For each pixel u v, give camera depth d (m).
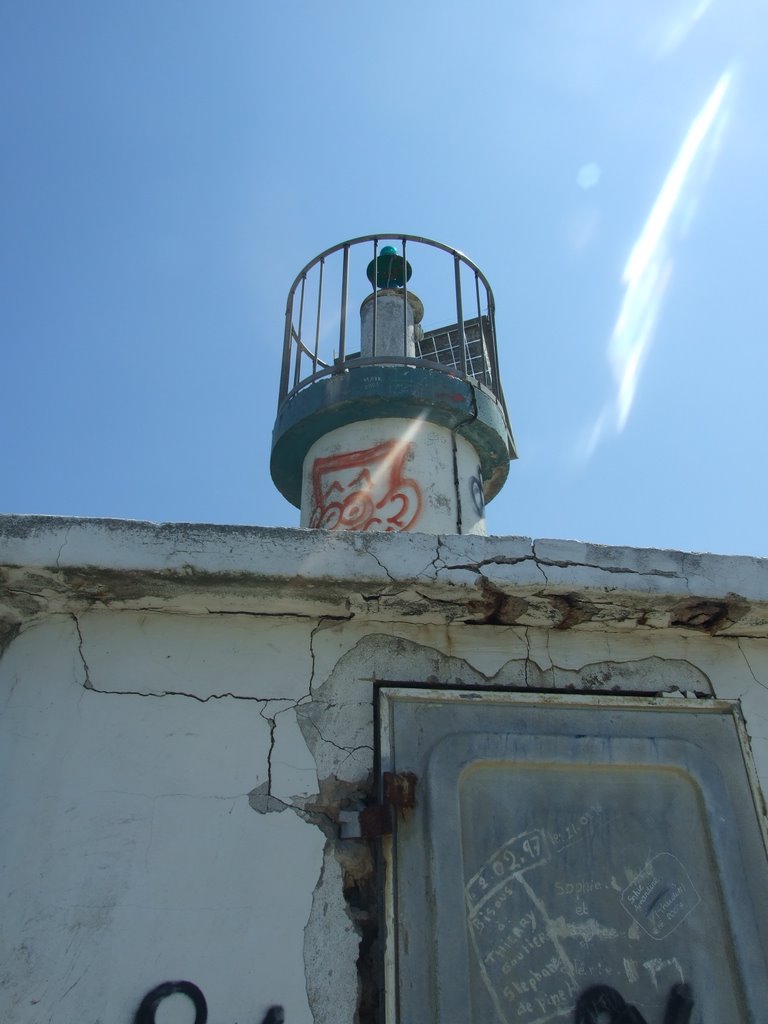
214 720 2.35
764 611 2.58
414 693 2.42
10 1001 1.94
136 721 2.31
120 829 2.16
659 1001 2.13
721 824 2.38
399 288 6.32
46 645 2.38
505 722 2.42
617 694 2.57
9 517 2.26
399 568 2.37
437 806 2.26
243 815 2.23
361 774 2.34
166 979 2.01
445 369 5.11
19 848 2.11
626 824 2.34
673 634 2.71
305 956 2.09
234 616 2.50
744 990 2.16
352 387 4.91
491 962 2.10
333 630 2.53
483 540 2.46
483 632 2.61
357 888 2.21
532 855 2.26
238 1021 1.99
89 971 2.00
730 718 2.57
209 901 2.12
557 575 2.42
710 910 2.27
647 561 2.51
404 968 2.05
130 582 2.31
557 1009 2.08
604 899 2.23
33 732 2.26
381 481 4.80
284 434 5.14
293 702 2.41
